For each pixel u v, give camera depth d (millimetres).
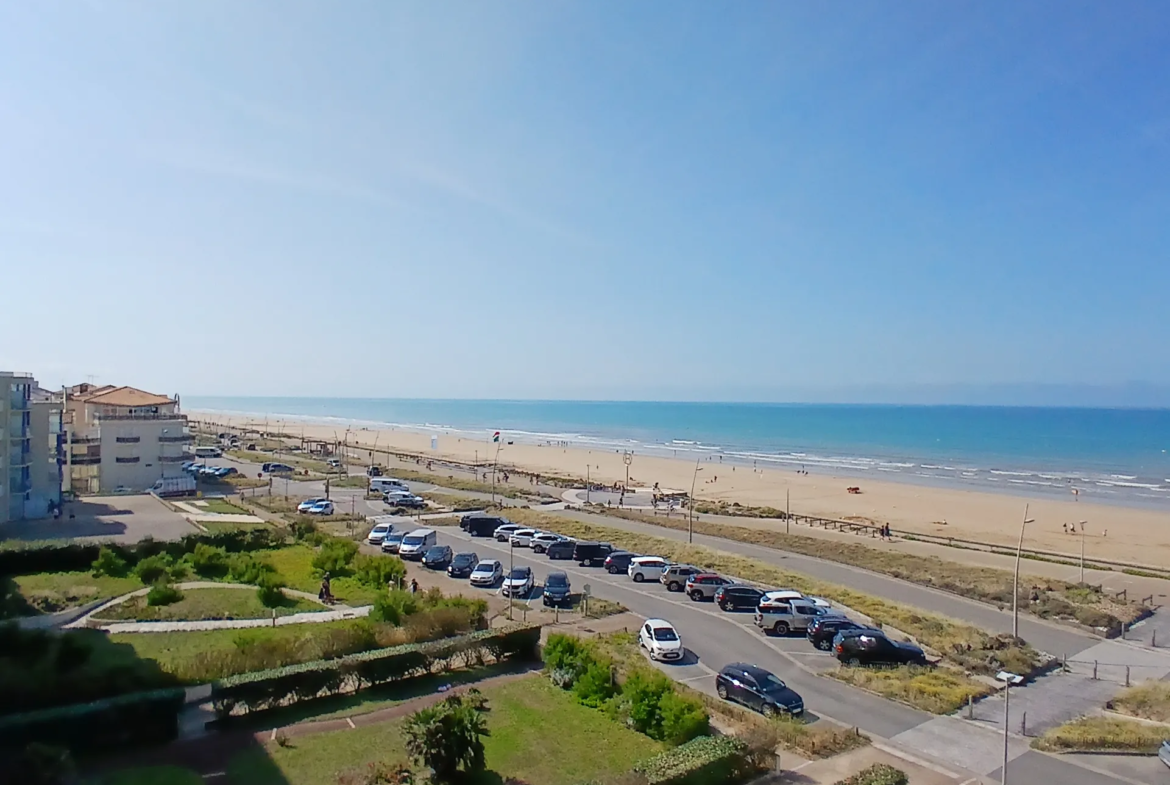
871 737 31250
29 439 79625
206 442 180500
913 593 59000
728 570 62875
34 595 46625
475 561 60844
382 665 33531
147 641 39156
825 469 167375
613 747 28219
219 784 24109
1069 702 36344
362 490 107000
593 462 173375
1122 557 78062
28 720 25281
